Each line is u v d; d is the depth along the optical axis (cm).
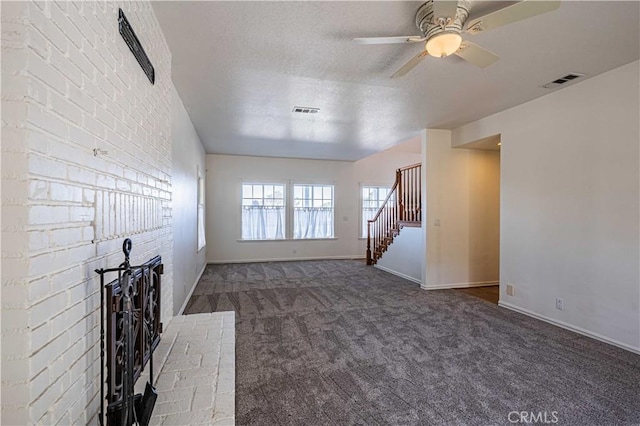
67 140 101
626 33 233
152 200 205
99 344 125
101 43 126
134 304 145
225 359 185
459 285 520
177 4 199
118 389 128
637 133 278
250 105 395
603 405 201
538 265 368
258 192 785
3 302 83
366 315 376
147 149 192
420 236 552
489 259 537
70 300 104
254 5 201
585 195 319
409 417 190
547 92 351
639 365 253
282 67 290
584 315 319
